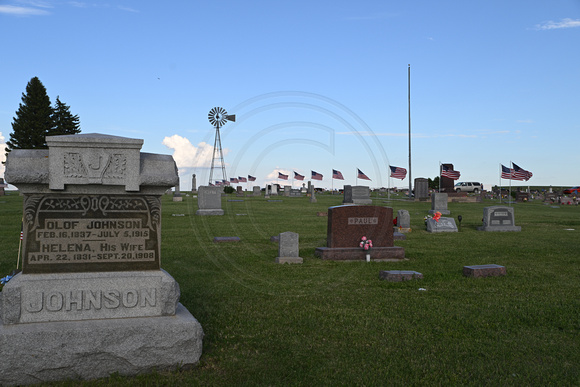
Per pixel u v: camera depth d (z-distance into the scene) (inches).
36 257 227.3
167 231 824.3
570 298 367.9
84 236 232.5
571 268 503.5
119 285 232.5
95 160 230.4
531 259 566.3
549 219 1190.9
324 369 227.5
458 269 496.7
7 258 513.0
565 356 248.1
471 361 240.2
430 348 257.6
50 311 223.8
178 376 215.8
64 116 2856.8
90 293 229.0
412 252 622.2
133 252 238.4
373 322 301.6
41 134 2765.7
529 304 347.6
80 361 211.9
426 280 433.4
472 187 2896.2
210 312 316.8
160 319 230.7
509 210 925.2
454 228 894.4
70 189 230.2
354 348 256.5
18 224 869.8
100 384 205.6
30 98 2760.8
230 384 208.1
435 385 212.1
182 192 2410.2
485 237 808.9
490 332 283.6
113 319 229.8
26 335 206.7
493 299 363.3
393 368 230.4
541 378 220.5
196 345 227.3
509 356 247.0
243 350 249.8
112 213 236.4
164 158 247.6
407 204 1710.1
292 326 291.6
